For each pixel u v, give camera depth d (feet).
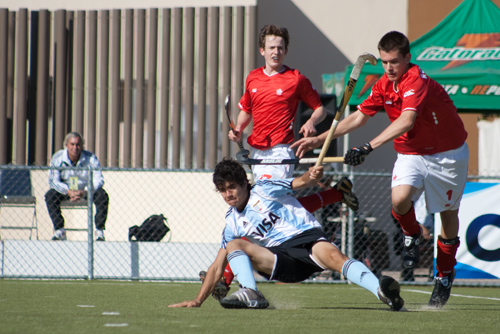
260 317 39.42
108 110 119.55
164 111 118.01
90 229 84.94
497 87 89.10
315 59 129.80
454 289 79.46
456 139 48.73
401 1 129.70
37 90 119.96
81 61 119.55
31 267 86.58
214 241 106.83
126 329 33.35
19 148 119.34
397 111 49.26
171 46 118.62
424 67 91.45
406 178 48.47
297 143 50.06
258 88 59.77
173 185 107.96
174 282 83.46
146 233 94.84
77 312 42.11
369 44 129.70
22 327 34.06
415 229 50.06
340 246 87.35
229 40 117.08
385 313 43.47
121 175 108.99
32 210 112.06
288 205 44.86
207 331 32.78
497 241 79.41
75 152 93.71
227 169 43.78
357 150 43.83
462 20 94.68
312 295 64.54
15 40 120.57
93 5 120.88
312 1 130.21
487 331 35.04
